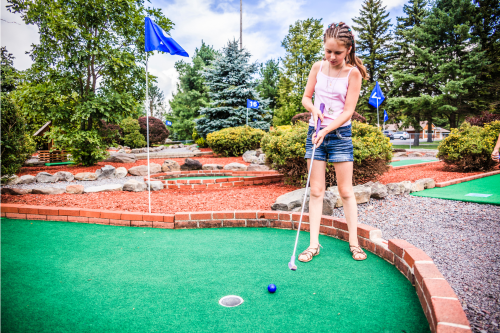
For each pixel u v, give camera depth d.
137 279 2.33
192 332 1.66
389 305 1.93
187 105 29.56
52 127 9.90
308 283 2.24
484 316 1.77
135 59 10.98
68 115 9.98
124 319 1.79
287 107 28.55
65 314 1.84
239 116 17.52
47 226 3.81
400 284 2.21
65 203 4.68
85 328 1.70
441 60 25.17
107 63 9.70
